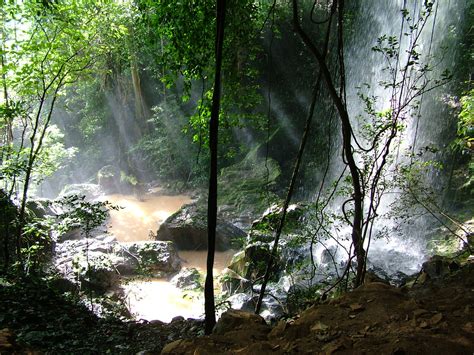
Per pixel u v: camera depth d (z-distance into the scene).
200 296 10.92
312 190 17.69
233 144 21.39
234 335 3.24
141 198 21.88
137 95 24.66
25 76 9.02
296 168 5.07
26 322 5.27
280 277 9.72
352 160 4.88
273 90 20.47
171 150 23.77
